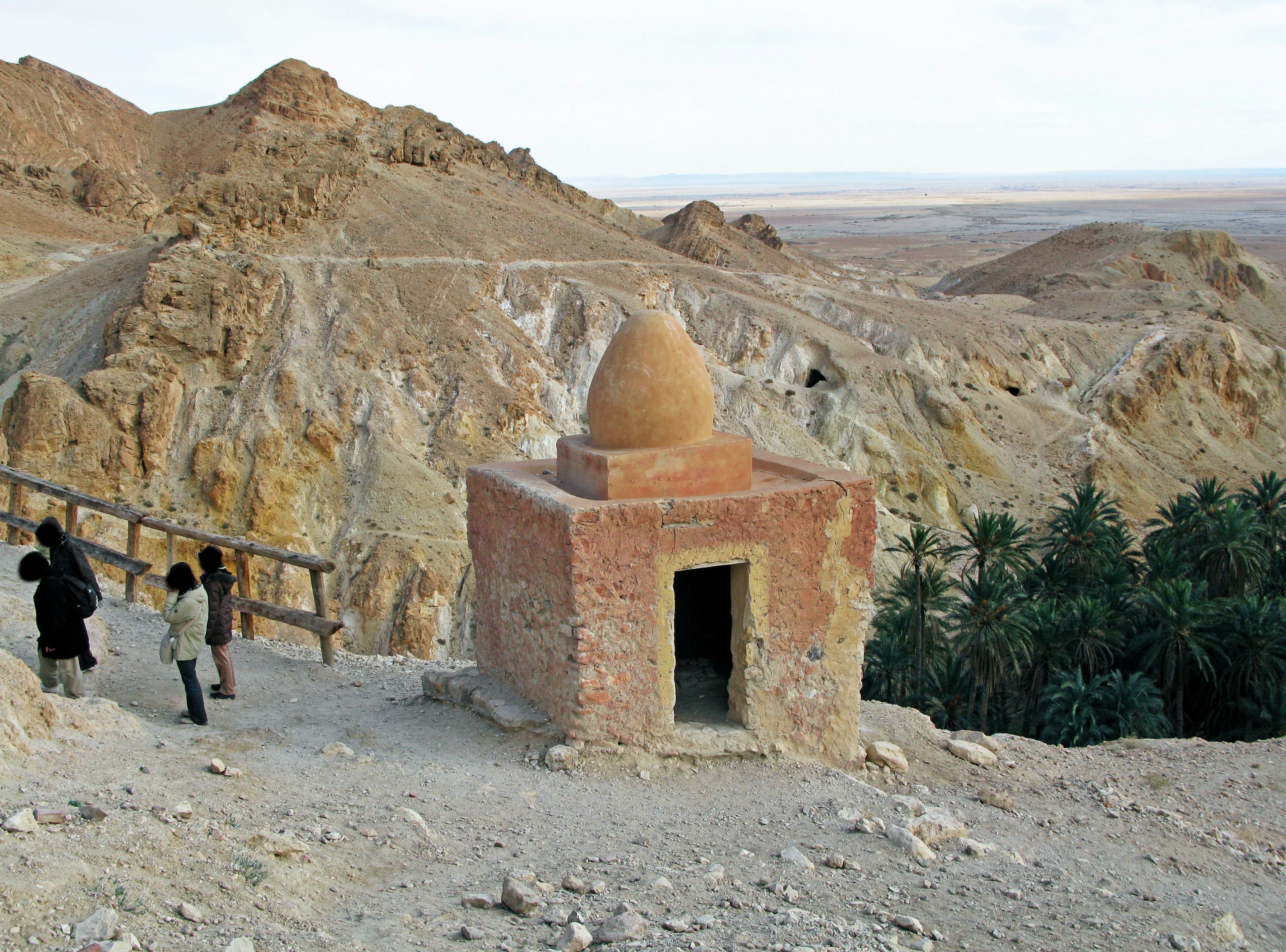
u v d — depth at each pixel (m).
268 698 10.45
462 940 5.46
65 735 7.48
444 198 67.00
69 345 47.66
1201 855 9.04
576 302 57.00
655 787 8.72
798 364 58.00
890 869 7.37
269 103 92.62
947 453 53.56
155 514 38.62
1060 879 7.68
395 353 48.56
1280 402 67.44
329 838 6.77
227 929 5.04
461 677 10.57
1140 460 56.62
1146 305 76.38
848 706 9.88
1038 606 29.09
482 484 10.30
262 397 43.25
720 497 9.03
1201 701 29.22
